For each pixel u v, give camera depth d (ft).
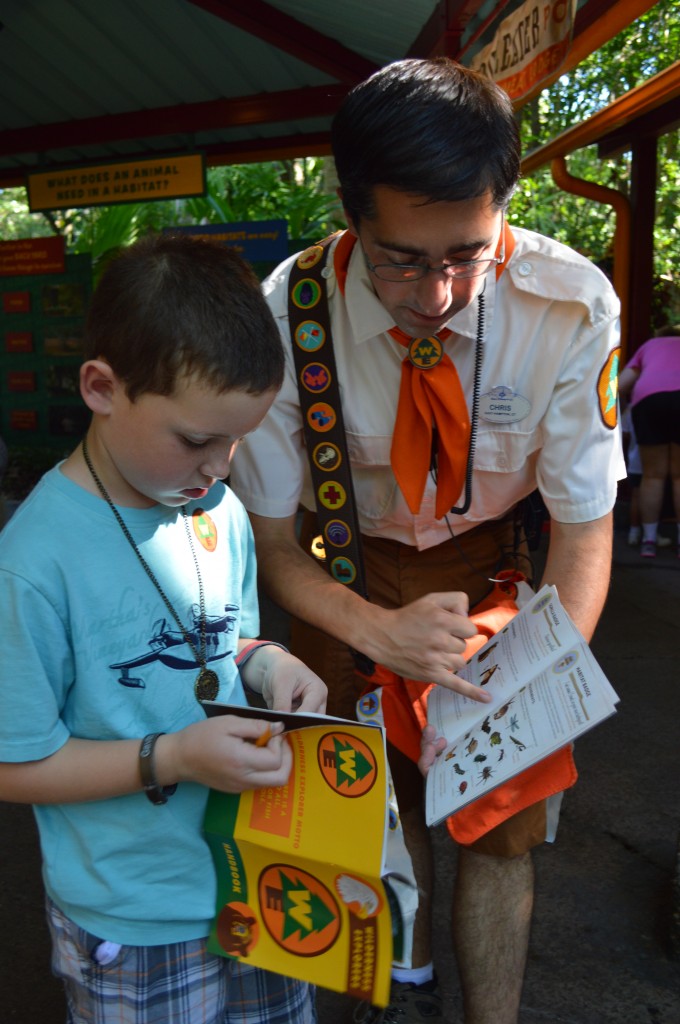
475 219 4.55
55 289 29.84
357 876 4.17
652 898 8.52
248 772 4.08
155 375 3.78
